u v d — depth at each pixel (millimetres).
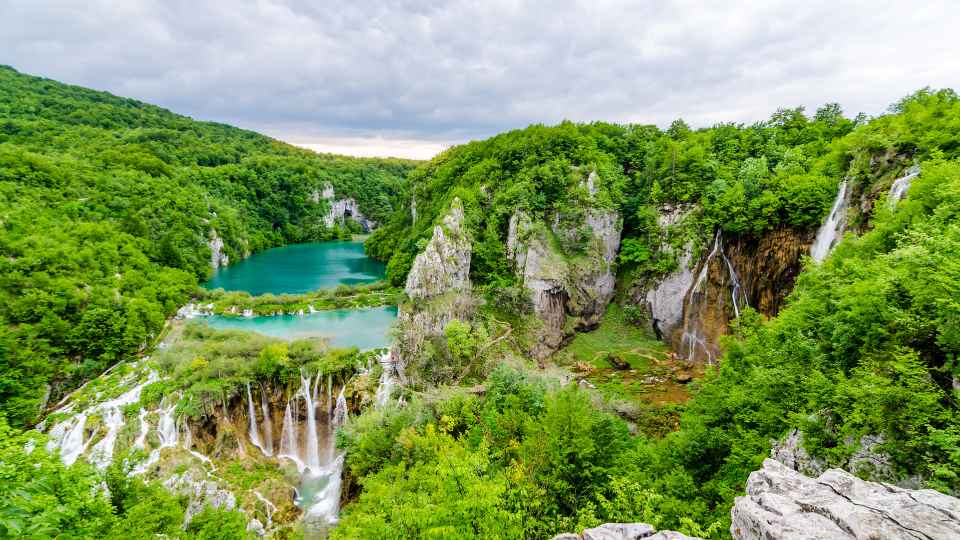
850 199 41781
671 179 69625
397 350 50594
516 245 70625
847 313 18281
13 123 139375
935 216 20016
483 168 88000
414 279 67312
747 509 10109
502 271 72125
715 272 60219
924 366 13844
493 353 54156
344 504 36062
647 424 39188
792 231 52031
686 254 63219
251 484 37469
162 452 38000
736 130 79125
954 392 13008
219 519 25203
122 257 70438
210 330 56906
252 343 50188
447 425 33500
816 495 10000
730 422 24766
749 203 55938
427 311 59688
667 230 67000
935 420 12891
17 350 43812
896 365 13602
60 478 15352
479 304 65438
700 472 23312
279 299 74875
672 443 25781
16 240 57656
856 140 45188
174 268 82500
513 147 87438
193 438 40312
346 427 38719
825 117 77000
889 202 29344
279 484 37781
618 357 59781
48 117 168750
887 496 9516
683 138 83938
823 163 53031
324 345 52281
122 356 52625
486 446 24656
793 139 71938
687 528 16938
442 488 20438
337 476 38781
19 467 14062
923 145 35188
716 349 58500
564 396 25750
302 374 46375
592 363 59750
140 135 174875
